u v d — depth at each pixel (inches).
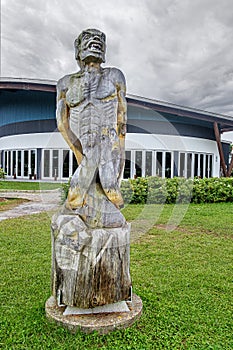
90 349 86.0
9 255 171.8
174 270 151.7
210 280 139.4
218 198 403.5
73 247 95.1
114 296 97.9
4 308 110.7
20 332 93.8
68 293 96.4
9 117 782.5
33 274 144.4
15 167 762.8
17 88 561.0
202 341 91.4
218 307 113.6
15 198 442.0
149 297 119.2
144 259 168.1
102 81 98.4
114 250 96.9
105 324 93.7
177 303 116.0
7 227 241.1
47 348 86.7
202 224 254.8
